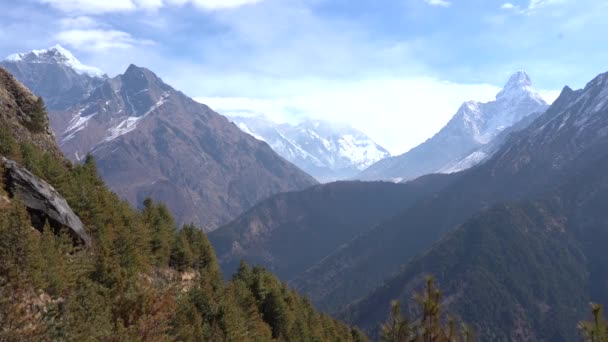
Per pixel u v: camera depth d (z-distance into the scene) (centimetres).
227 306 4819
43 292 2834
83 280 3259
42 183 4238
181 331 3459
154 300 3120
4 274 2648
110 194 6106
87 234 4475
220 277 6731
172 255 6359
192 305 4025
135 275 3600
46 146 6612
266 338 5606
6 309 2184
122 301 2950
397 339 1989
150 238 5666
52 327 2239
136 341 2631
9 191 3891
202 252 7100
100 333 2430
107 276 3575
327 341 8175
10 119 6172
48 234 3622
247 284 6994
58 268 3092
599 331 1622
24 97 6719
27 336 2127
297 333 7138
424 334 1950
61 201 4266
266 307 6881
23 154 5059
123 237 4822
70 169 6688
